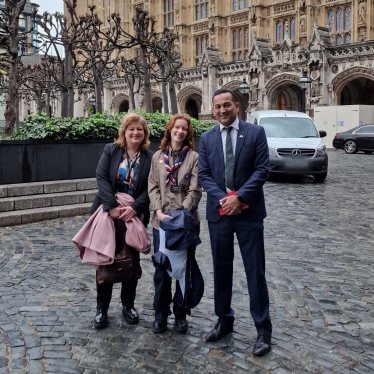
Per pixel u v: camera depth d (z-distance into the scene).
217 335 4.30
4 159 10.12
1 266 6.48
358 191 13.15
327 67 31.17
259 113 17.33
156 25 53.62
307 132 16.28
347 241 7.79
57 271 6.30
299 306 5.08
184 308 4.44
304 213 10.11
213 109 4.15
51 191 10.36
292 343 4.24
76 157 11.14
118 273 4.42
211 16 48.03
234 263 6.61
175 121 4.46
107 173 4.60
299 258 6.85
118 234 4.55
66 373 3.72
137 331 4.52
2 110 39.62
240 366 3.85
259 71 34.72
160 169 4.49
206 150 4.21
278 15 43.81
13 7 12.40
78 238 4.46
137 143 4.60
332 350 4.12
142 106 42.34
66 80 19.67
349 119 29.89
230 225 4.15
